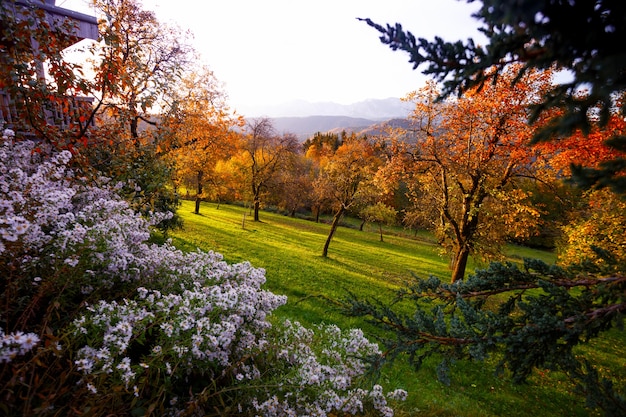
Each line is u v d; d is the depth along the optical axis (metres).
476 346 2.27
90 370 2.47
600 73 0.92
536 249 39.72
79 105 6.29
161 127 8.15
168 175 9.09
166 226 12.62
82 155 5.59
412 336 2.59
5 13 4.68
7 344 2.20
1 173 3.90
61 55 5.42
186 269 4.44
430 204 18.73
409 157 15.79
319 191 34.56
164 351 2.93
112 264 3.43
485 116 13.05
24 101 5.04
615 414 2.05
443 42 1.41
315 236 38.38
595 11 0.94
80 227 3.31
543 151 11.44
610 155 4.80
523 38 1.18
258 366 3.95
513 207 13.79
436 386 8.95
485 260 16.27
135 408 2.65
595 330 2.14
